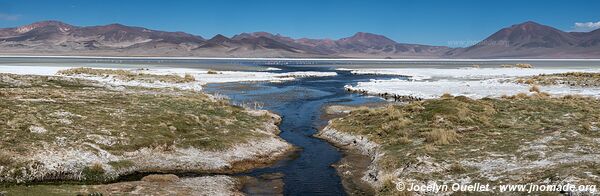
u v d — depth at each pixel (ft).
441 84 277.64
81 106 131.95
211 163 96.02
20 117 107.24
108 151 94.02
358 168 94.94
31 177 80.23
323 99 217.97
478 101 148.66
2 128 96.37
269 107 189.57
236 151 104.47
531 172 72.59
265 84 303.07
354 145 115.65
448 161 85.10
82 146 93.15
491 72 451.53
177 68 509.35
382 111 136.87
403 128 117.08
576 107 138.62
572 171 68.44
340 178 88.02
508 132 106.52
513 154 86.28
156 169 90.94
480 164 82.12
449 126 114.93
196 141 105.29
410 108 137.49
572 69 535.60
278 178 88.22
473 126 114.83
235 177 88.22
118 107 135.74
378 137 113.60
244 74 385.29
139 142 99.71
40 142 91.50
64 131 100.48
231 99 212.64
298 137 129.80
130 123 112.98
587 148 86.58
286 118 162.71
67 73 307.17
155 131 108.37
